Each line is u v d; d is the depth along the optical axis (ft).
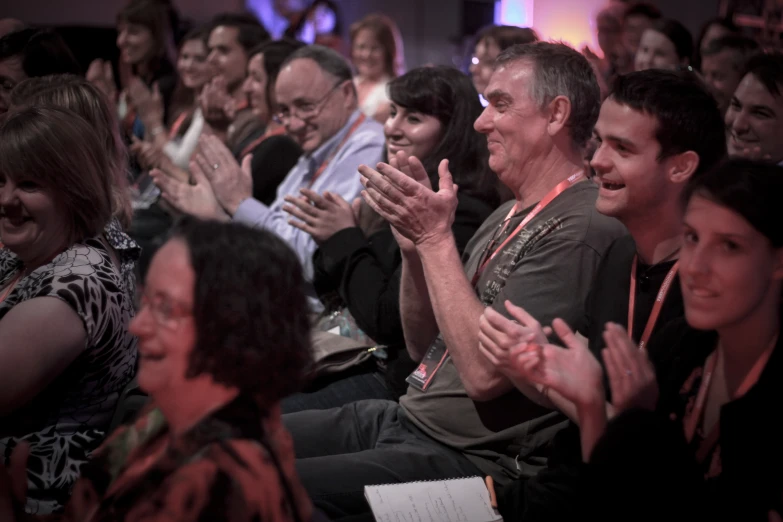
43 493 7.00
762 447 5.07
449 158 9.84
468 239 9.34
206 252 4.17
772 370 5.10
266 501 3.99
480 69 14.07
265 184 14.21
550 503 5.97
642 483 5.36
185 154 17.01
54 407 7.07
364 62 20.47
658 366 5.82
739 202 4.92
